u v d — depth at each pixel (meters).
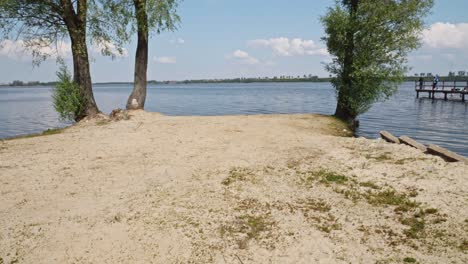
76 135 13.68
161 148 11.28
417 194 6.68
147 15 17.77
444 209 5.95
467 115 29.77
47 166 9.44
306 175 8.24
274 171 8.63
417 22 18.05
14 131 25.64
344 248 4.99
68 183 8.09
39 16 16.53
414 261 4.55
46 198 7.18
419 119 27.11
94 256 5.01
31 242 5.41
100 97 85.31
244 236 5.45
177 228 5.74
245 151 10.67
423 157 8.98
